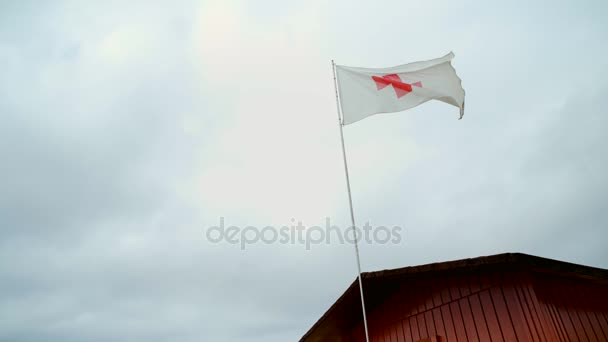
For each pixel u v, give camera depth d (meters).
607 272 6.57
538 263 5.81
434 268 6.76
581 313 6.30
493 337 6.01
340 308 8.73
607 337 6.37
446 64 8.03
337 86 8.25
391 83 7.99
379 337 8.66
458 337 6.55
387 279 7.52
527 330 5.61
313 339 10.21
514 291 6.02
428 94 7.74
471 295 6.63
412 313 7.70
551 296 6.07
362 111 7.79
